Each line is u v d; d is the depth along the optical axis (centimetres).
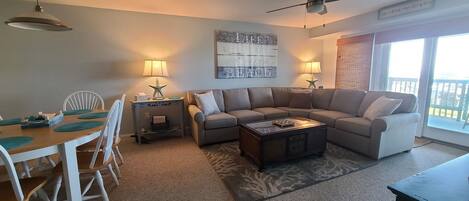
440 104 364
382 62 418
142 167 255
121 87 363
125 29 354
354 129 293
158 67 347
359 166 254
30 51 310
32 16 169
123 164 263
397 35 377
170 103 367
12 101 310
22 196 126
